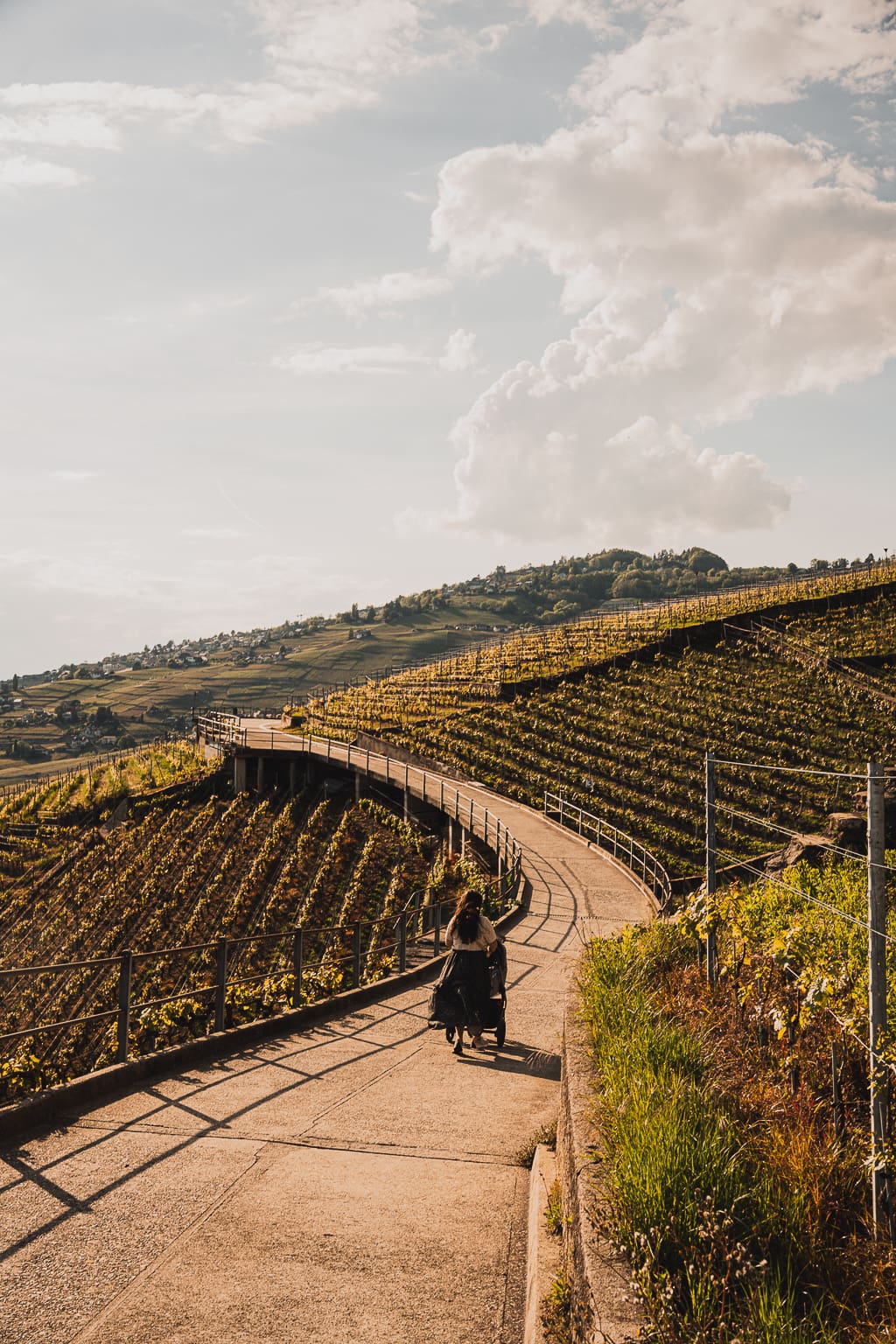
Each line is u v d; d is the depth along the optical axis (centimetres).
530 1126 684
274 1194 528
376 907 3466
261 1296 410
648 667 6047
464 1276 432
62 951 3603
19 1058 771
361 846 4197
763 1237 318
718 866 3272
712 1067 505
